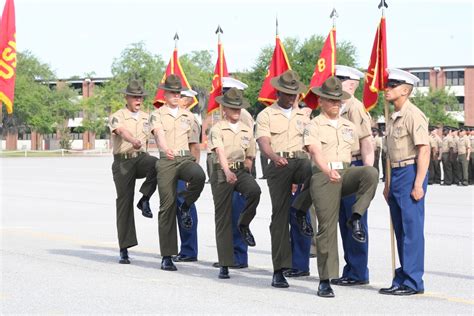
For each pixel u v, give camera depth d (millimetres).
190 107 12672
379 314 7480
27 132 110125
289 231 9547
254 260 11086
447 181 30203
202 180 10125
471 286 8977
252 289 8828
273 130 9148
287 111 9242
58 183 29109
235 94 9602
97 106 96250
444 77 94000
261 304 7945
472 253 11445
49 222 15617
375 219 15945
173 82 10438
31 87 96938
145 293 8523
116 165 10898
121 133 10656
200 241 12977
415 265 8531
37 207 18906
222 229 9539
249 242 9562
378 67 9344
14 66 12812
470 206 19375
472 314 7496
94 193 23703
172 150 10320
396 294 8484
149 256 11414
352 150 9547
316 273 10086
